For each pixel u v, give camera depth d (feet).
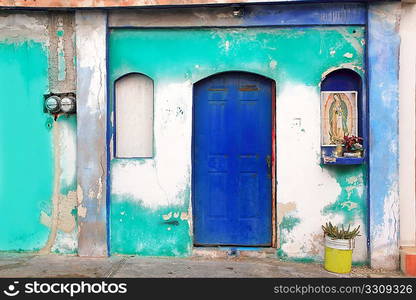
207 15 20.67
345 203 20.62
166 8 20.57
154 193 21.16
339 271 19.47
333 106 20.95
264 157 21.35
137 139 21.52
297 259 20.79
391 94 20.10
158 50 21.06
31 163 21.44
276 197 20.97
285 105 20.76
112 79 21.13
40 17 21.16
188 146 21.02
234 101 21.36
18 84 21.35
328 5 20.36
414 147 20.61
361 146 20.24
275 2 19.94
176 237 21.12
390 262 20.08
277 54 20.76
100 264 20.07
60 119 21.29
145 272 19.20
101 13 20.72
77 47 20.84
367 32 20.22
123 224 21.16
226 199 21.57
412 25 20.51
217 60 20.92
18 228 21.50
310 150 20.71
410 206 20.61
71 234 21.29
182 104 21.02
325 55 20.62
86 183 20.86
